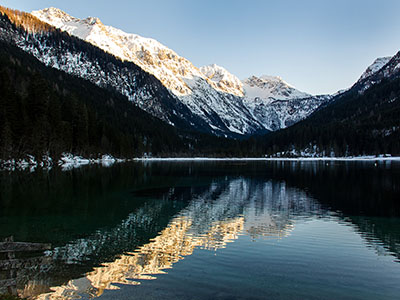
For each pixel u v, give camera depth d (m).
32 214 30.52
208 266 16.95
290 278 15.45
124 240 21.95
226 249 20.12
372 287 14.58
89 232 24.09
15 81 132.38
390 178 68.62
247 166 123.94
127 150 158.25
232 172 90.00
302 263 17.67
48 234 23.36
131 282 14.71
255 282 14.85
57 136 94.50
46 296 13.20
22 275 15.46
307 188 52.97
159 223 27.45
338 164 131.62
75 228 25.33
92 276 15.43
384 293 13.95
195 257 18.42
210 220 28.88
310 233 24.39
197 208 34.91
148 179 67.06
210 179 68.69
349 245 21.23
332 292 13.96
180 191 49.03
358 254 19.41
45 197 40.16
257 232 24.59
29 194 42.06
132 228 25.48
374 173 81.56
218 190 50.44
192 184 58.75
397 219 29.69
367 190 50.09
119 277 15.30
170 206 36.09
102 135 141.25
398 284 14.96
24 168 77.75
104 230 24.73
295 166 121.19
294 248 20.45
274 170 98.31
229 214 31.69
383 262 18.05
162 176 74.88
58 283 14.58
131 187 52.91
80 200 38.97
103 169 90.12
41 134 85.44
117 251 19.45
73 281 14.83
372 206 36.34
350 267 17.12
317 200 40.78
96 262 17.44
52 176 63.94
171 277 15.36
